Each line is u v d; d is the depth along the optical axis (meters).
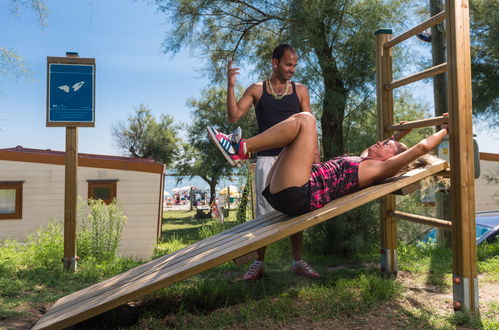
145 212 11.95
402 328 2.76
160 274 2.88
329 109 6.64
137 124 31.09
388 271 4.20
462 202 3.00
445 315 3.02
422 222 3.59
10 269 4.95
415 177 2.95
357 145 6.52
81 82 5.71
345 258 5.68
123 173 11.95
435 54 6.80
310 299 3.31
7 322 3.13
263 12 8.62
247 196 7.84
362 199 2.80
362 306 3.10
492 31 9.88
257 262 4.11
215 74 9.97
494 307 3.14
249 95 3.88
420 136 7.16
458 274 3.02
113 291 2.94
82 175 11.75
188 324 2.93
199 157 28.66
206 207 32.75
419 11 7.53
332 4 6.84
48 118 5.57
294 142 2.96
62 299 3.53
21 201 11.37
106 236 7.16
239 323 2.93
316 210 3.01
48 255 5.68
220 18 9.52
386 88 4.21
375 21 6.96
